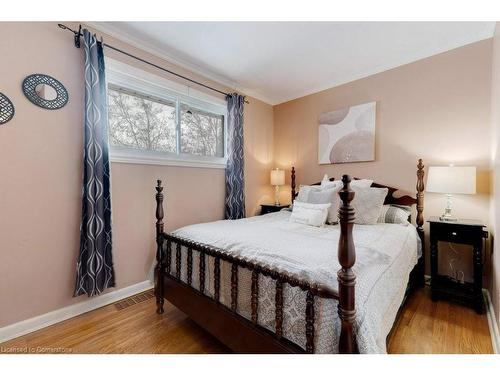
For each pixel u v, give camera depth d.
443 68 2.45
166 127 2.66
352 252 0.88
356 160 3.03
